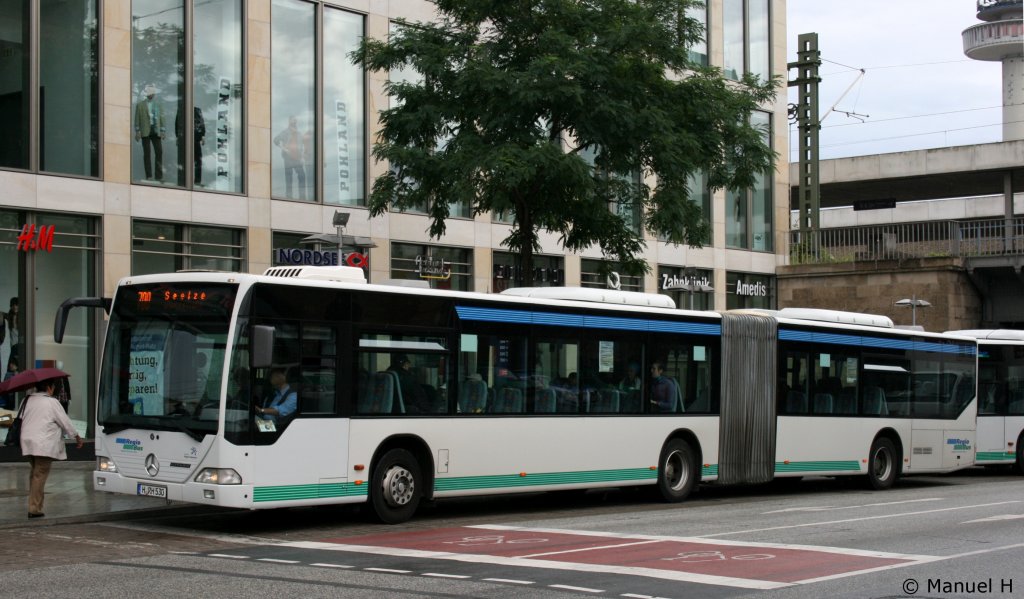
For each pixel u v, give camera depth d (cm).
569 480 1695
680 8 2128
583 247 2238
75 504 1609
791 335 2070
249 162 2481
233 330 1341
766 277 4059
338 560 1134
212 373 1352
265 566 1095
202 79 2423
